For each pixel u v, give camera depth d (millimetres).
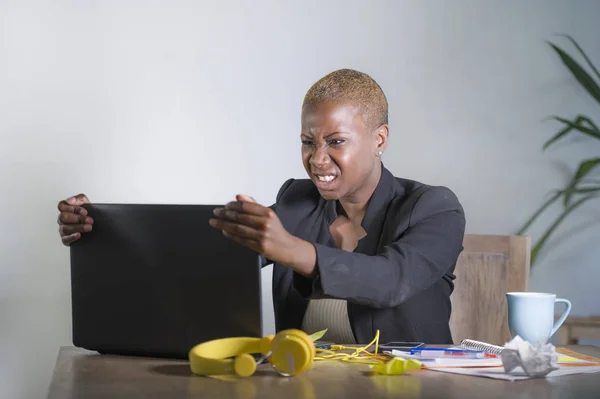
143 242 1297
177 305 1281
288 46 2959
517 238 2311
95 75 2811
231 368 1142
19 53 2750
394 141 3047
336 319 1713
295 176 2971
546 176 3158
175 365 1261
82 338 1353
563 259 3176
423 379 1139
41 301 2756
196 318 1271
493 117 3123
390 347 1383
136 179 2844
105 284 1330
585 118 2932
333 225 1785
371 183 1723
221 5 2906
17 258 2740
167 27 2865
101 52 2814
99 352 1386
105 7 2816
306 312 1738
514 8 3139
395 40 3047
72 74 2793
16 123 2746
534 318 1313
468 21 3104
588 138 3180
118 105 2830
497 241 2336
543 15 3160
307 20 2975
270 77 2947
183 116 2883
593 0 3193
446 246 1596
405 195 1723
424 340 1661
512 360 1146
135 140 2844
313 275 1318
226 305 1251
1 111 2734
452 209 1662
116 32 2826
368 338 1635
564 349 1433
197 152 2893
